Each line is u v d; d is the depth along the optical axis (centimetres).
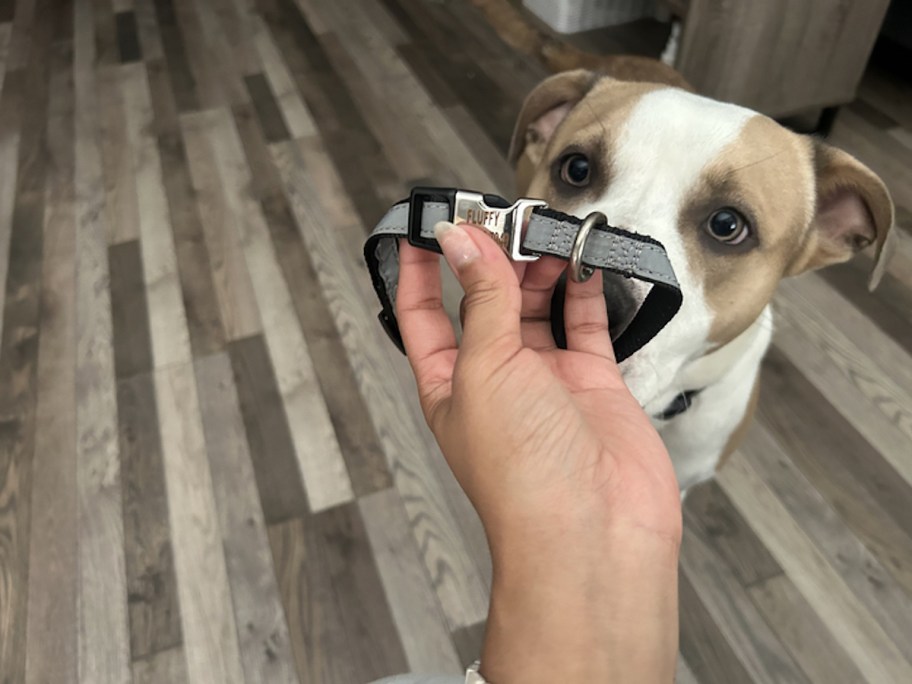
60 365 89
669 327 45
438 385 30
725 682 62
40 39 156
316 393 85
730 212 46
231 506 75
